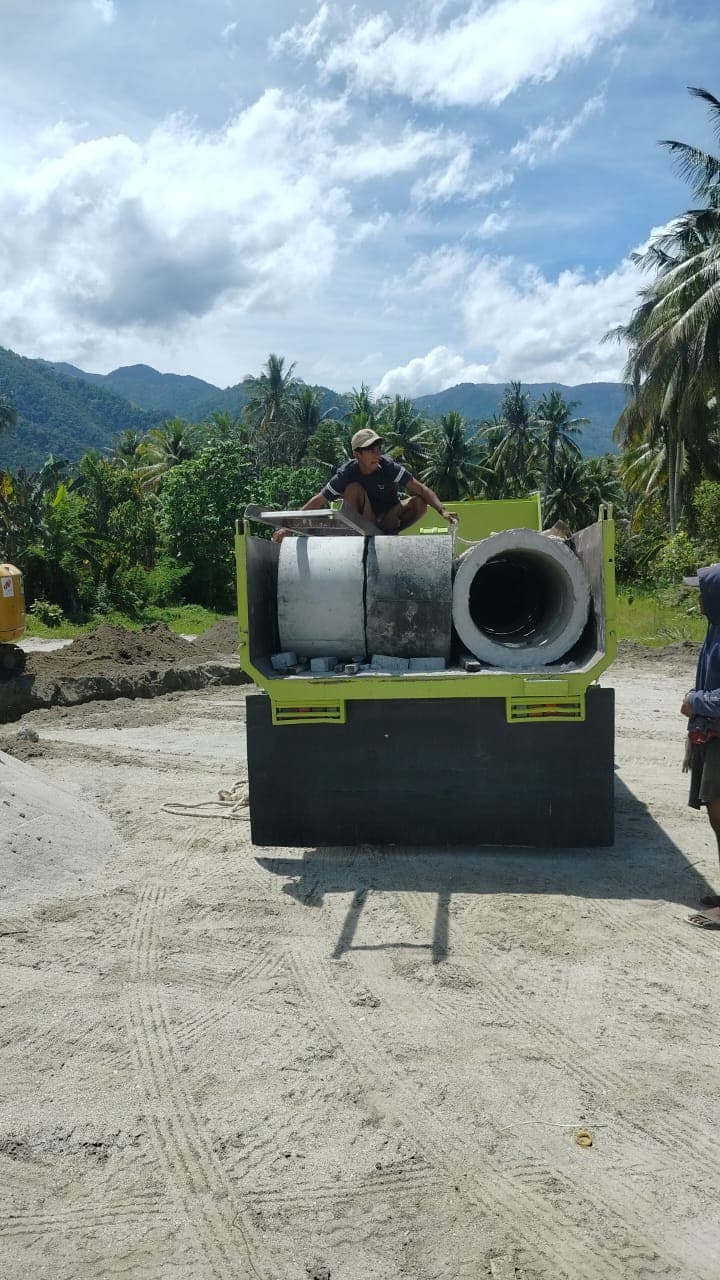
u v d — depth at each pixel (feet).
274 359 207.51
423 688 16.02
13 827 16.35
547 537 16.31
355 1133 8.74
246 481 110.73
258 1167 8.28
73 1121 8.97
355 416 166.30
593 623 16.63
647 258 96.63
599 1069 9.78
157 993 11.63
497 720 16.31
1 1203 7.89
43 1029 10.75
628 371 92.79
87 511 101.14
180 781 22.53
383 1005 11.24
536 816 16.46
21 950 12.98
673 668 42.88
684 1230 7.48
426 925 13.58
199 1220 7.65
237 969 12.28
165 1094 9.42
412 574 16.56
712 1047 10.21
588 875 15.48
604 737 16.21
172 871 16.11
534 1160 8.33
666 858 16.34
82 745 26.78
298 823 16.76
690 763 14.16
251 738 16.69
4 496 90.38
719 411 92.63
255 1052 10.20
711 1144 8.54
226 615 98.84
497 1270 7.09
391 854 16.47
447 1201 7.83
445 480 157.79
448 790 16.51
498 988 11.64
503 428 188.34
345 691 16.12
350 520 16.10
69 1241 7.45
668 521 112.88
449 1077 9.65
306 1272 7.08
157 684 37.68
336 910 14.20
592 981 11.81
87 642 43.45
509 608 22.43
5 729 30.73
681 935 13.21
